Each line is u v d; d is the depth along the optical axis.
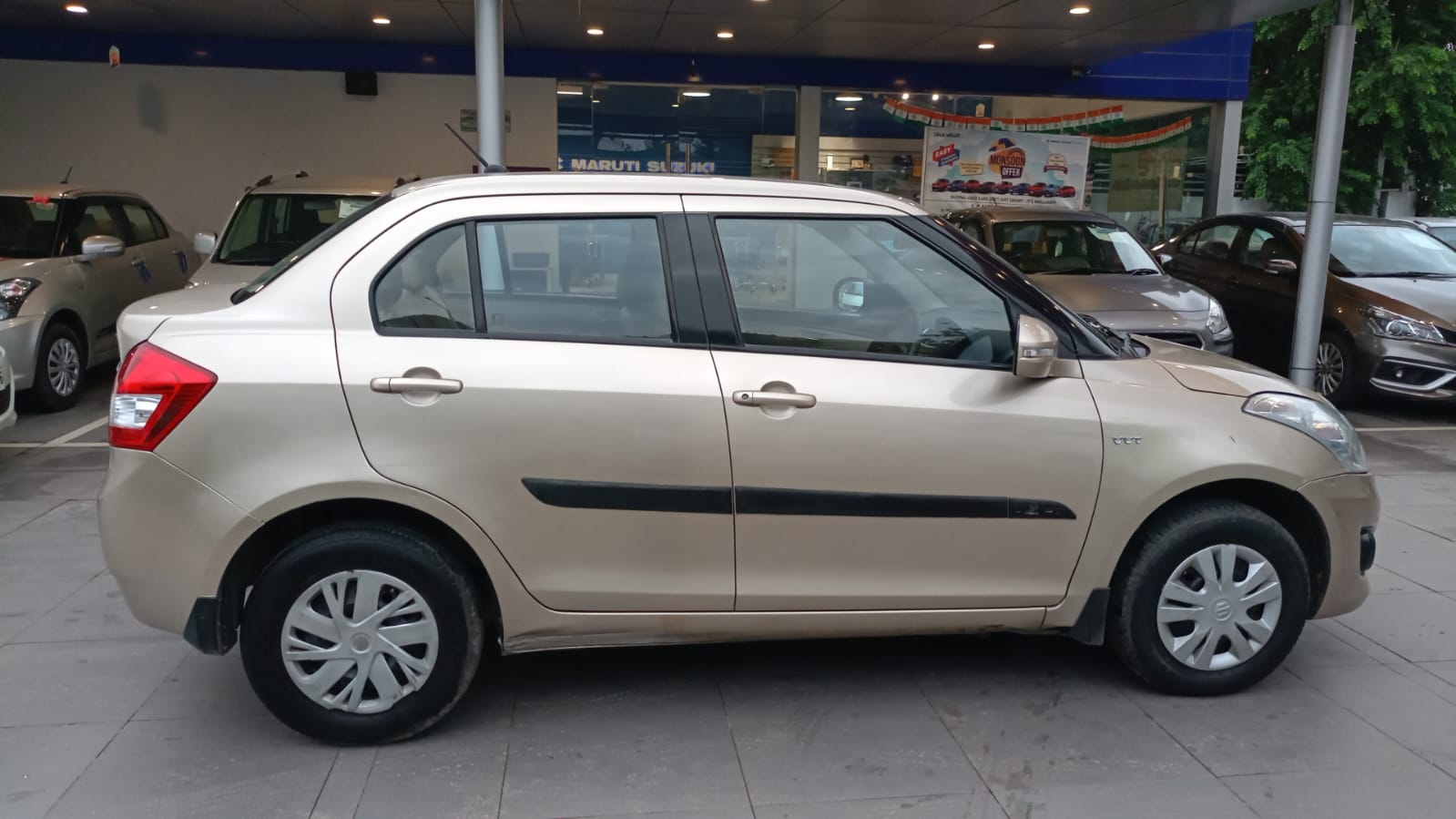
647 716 3.47
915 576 3.36
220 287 3.66
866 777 3.12
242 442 3.00
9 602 4.36
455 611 3.16
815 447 3.22
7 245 8.28
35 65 12.13
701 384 3.19
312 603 3.12
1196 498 3.55
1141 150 14.46
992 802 3.01
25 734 3.29
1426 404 9.45
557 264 3.25
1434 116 20.14
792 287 3.35
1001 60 13.45
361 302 3.13
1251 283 9.84
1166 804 3.00
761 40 12.21
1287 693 3.69
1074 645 4.09
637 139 13.35
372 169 12.92
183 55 12.36
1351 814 2.97
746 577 3.29
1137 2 10.08
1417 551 5.29
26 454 6.87
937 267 3.45
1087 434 3.36
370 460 3.04
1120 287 8.11
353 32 11.99
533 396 3.10
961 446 3.29
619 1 10.23
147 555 3.04
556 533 3.16
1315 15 19.34
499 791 3.02
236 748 3.23
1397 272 9.32
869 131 13.78
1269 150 21.05
